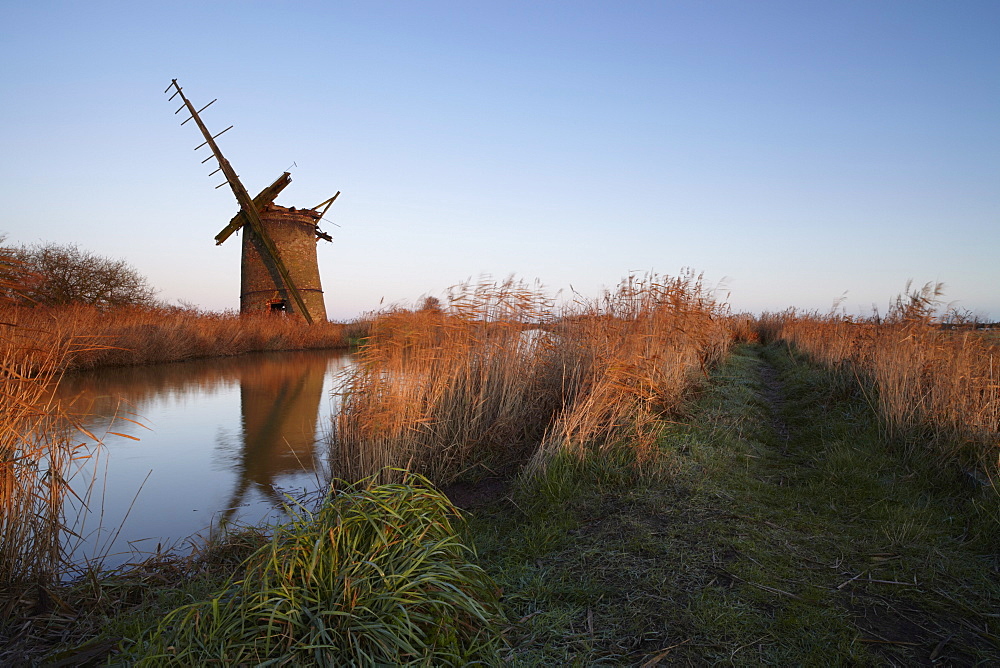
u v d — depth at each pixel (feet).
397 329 24.95
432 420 22.31
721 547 13.71
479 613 9.86
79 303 75.20
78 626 12.01
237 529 17.01
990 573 12.43
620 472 18.78
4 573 13.03
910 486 17.72
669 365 31.45
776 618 10.75
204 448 28.35
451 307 25.81
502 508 17.92
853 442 22.59
